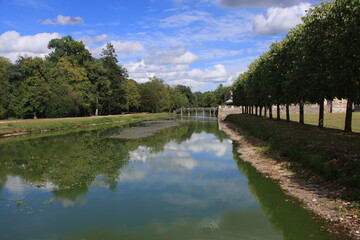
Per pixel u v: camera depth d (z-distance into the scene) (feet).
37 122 163.02
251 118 162.81
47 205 42.39
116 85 269.23
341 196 39.88
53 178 56.80
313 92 72.33
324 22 63.62
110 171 62.64
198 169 64.90
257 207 41.09
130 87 323.37
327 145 56.13
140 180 55.77
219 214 38.81
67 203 43.16
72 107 208.23
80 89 224.33
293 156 62.69
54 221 36.73
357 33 49.55
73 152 85.87
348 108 74.18
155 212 39.60
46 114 212.43
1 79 185.68
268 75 108.27
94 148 93.71
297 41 81.15
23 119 191.93
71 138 120.67
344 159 46.47
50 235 32.94
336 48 55.52
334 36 58.65
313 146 58.08
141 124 214.07
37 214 39.01
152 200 44.45
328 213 36.45
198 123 228.02
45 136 127.75
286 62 95.25
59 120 184.96
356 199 37.58
